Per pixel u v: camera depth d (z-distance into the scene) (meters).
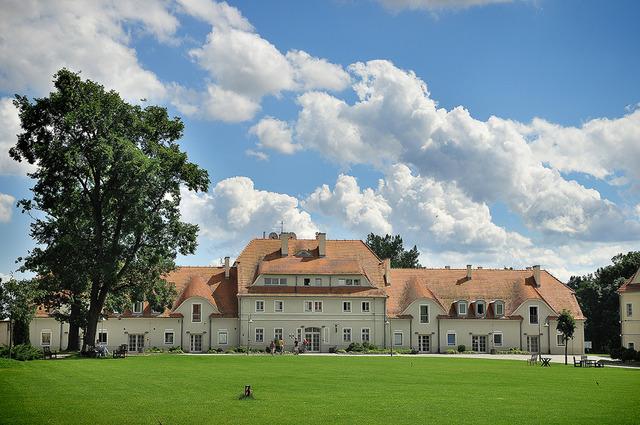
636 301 81.00
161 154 65.44
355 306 92.56
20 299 64.12
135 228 62.94
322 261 94.94
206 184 68.06
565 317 68.81
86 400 33.66
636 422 29.38
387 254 142.12
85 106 60.12
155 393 36.59
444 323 93.00
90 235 66.38
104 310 73.19
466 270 99.31
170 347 87.75
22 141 61.78
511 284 97.62
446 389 40.59
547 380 47.53
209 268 96.94
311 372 51.16
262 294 91.06
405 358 72.88
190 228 68.00
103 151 59.69
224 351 87.06
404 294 95.81
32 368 46.62
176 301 91.00
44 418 28.91
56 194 63.56
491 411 31.92
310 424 28.34
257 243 98.19
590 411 32.22
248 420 29.03
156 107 67.12
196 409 31.55
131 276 68.25
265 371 51.53
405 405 33.47
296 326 91.31
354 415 30.41
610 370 59.56
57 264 62.94
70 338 72.38
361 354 84.00
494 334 93.12
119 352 64.56
